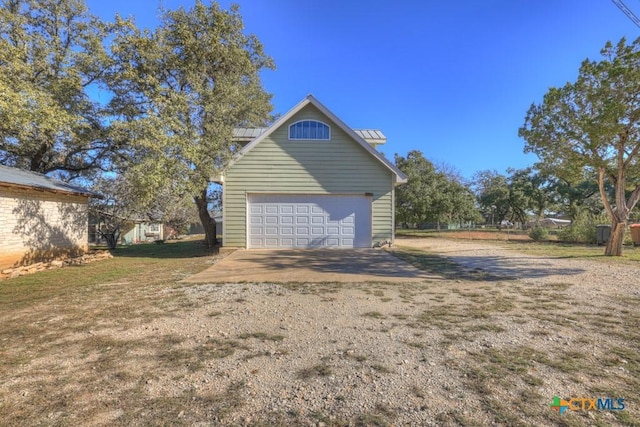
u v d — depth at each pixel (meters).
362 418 2.30
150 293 5.86
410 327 4.07
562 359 3.18
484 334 3.83
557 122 11.16
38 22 12.96
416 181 26.23
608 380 2.79
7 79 9.28
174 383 2.77
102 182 16.45
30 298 5.64
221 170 12.28
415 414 2.34
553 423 2.24
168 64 13.33
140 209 14.99
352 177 12.92
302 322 4.27
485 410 2.38
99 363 3.13
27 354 3.33
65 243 11.64
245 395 2.59
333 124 12.88
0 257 9.05
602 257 11.05
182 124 11.47
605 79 10.00
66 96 11.95
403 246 15.32
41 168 14.52
